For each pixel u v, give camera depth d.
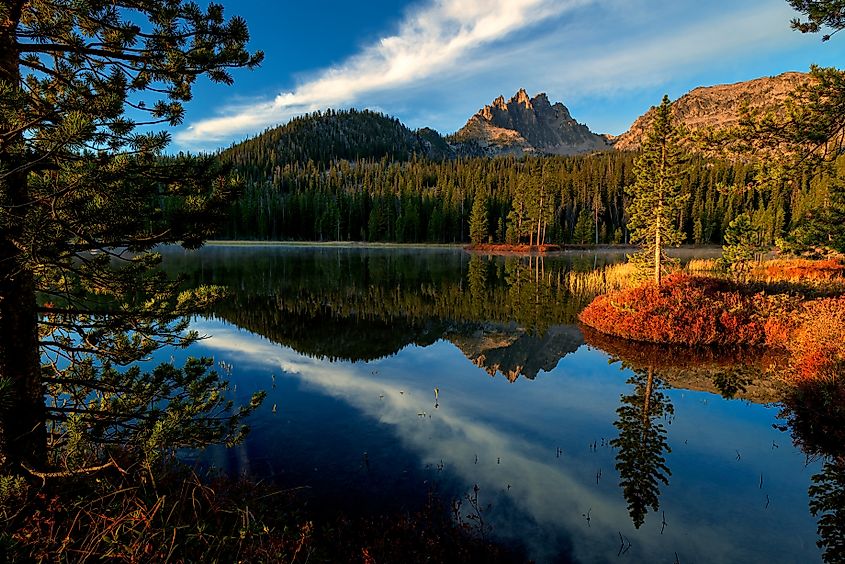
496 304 26.44
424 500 6.97
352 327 20.64
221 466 7.64
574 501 7.07
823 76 8.98
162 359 14.37
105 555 3.49
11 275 3.99
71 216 3.92
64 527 3.87
